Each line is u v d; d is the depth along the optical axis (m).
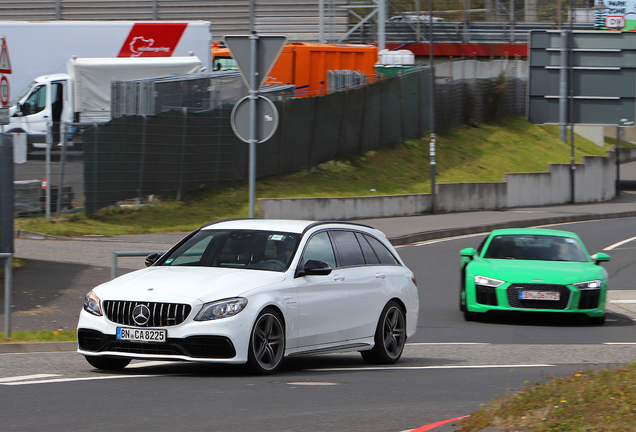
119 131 92.81
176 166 101.31
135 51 120.56
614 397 22.39
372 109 144.50
